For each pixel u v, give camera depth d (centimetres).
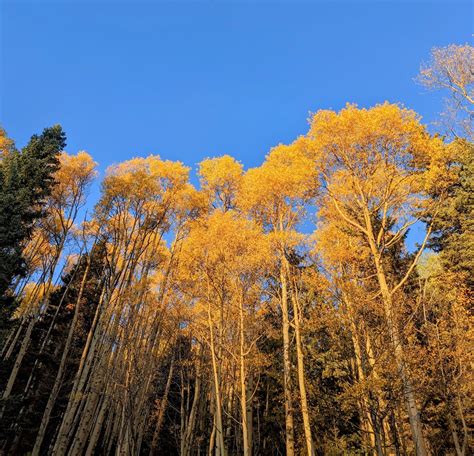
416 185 1220
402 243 1691
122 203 1517
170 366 2395
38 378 1984
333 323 1026
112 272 1437
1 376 1872
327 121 1277
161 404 2431
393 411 921
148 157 1647
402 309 1027
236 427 1795
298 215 1492
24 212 1485
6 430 1495
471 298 1409
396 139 1191
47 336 1905
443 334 1232
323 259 1213
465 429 1219
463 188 1612
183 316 1642
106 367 1413
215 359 1360
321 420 1226
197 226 1616
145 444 2458
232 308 1477
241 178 1728
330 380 1388
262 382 2131
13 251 1462
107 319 1380
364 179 1291
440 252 1817
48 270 1844
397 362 891
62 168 1875
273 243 1420
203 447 2119
